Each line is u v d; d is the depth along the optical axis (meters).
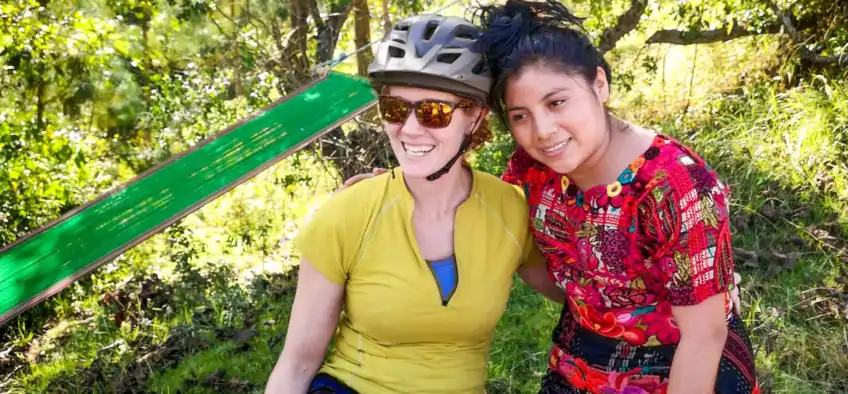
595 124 1.74
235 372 3.41
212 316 4.03
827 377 3.06
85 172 4.77
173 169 2.65
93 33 4.66
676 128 5.32
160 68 5.03
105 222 2.56
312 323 1.92
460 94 1.78
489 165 4.80
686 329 1.79
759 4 5.55
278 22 5.00
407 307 1.86
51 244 2.51
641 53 6.50
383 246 1.88
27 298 2.45
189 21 4.75
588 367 1.99
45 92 4.93
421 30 1.81
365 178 2.10
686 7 5.68
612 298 1.91
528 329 3.44
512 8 1.82
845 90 4.89
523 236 1.98
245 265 4.91
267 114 2.78
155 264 4.99
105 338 4.14
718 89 5.86
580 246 1.89
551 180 1.92
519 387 3.11
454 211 1.93
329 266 1.90
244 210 5.39
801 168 4.38
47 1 4.92
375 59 1.86
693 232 1.71
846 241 3.85
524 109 1.75
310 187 5.31
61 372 3.79
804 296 3.48
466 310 1.88
